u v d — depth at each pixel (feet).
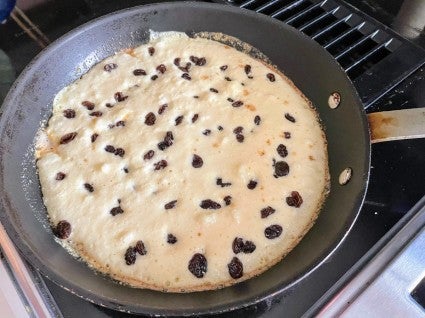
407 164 1.02
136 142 1.03
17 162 0.96
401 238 0.88
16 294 0.84
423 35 1.30
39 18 1.31
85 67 1.16
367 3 1.39
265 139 1.05
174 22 1.20
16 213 0.86
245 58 1.19
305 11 1.29
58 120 1.07
